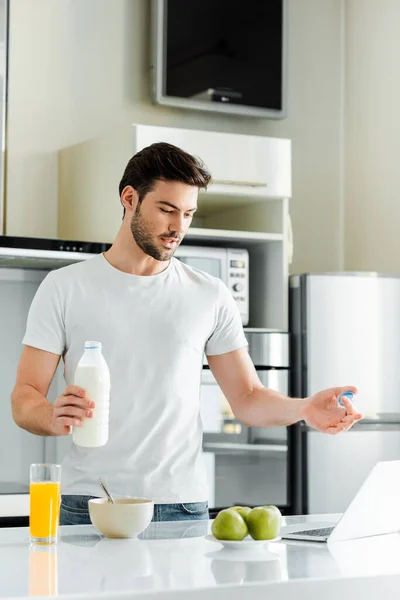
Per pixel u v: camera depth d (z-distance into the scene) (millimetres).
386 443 3934
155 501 2260
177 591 1441
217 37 4391
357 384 3914
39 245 3434
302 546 1860
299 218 4680
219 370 2488
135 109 4324
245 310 3967
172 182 2258
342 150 4746
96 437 1955
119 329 2324
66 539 1908
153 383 2322
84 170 3959
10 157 4059
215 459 3791
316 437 3865
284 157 3996
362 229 4617
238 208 4273
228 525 1834
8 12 4031
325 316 3902
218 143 3846
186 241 4031
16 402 2238
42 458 3580
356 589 1560
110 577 1525
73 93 4195
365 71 4629
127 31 4320
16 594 1388
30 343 2311
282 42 4520
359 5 4688
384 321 3965
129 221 2361
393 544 1912
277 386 3916
